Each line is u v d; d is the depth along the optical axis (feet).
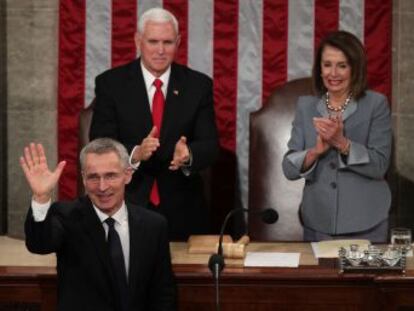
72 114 76.89
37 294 48.80
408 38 77.66
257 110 73.15
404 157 78.43
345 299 48.65
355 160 54.90
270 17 76.02
